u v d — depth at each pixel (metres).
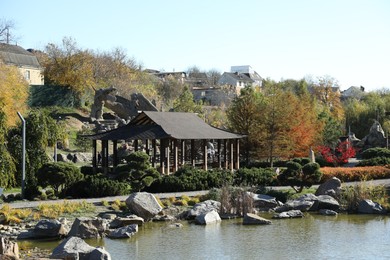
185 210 33.44
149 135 46.62
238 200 33.50
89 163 59.84
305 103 66.19
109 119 79.00
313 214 34.53
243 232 28.22
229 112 60.16
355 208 35.78
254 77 176.75
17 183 37.97
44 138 39.09
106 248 24.28
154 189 38.38
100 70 100.75
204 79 169.50
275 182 42.34
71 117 78.25
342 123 97.50
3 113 36.28
